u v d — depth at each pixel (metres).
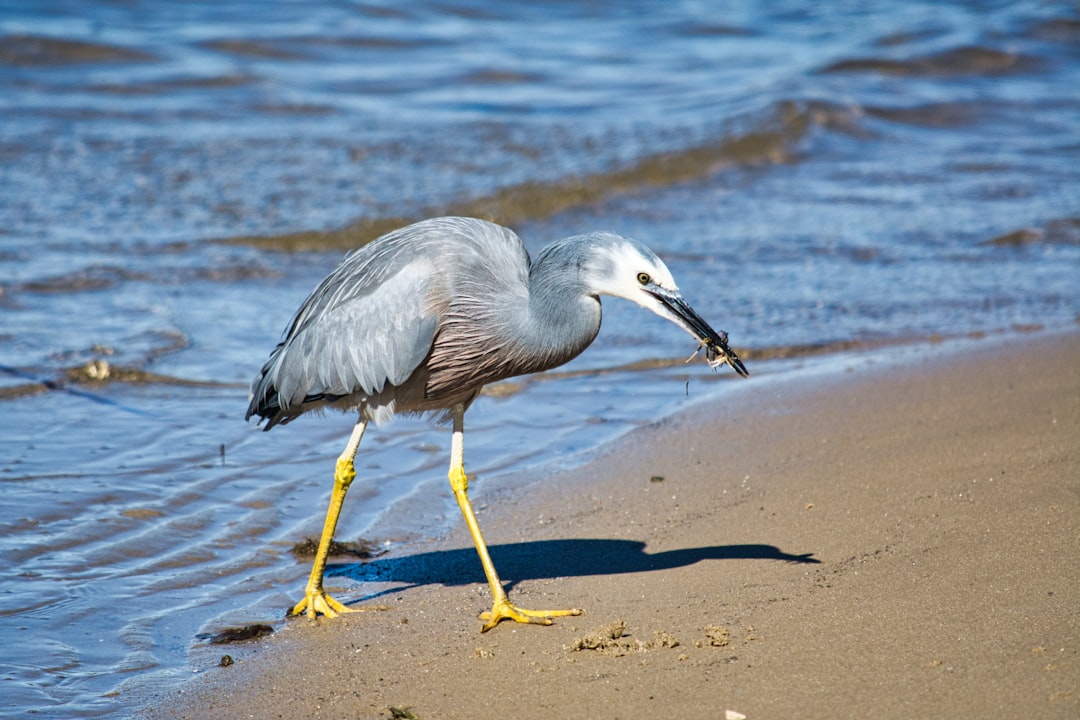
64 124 25.25
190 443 12.38
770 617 7.95
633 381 14.66
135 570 9.60
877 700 6.66
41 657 8.14
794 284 17.89
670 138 25.41
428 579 9.52
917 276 18.17
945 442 11.08
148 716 7.37
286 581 9.55
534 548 9.96
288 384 9.43
